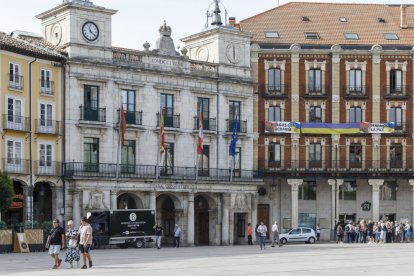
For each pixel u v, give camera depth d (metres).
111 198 55.72
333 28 73.44
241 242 65.88
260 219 69.94
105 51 56.97
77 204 54.06
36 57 53.19
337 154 70.00
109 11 57.09
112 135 57.16
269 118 69.94
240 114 65.81
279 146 69.75
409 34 72.94
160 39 60.78
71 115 55.09
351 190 71.31
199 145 59.28
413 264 32.88
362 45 71.06
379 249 49.06
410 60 70.94
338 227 65.06
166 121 60.50
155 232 53.78
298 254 42.28
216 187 62.12
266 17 74.50
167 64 60.69
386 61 70.94
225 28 64.56
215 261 35.38
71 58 55.03
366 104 70.81
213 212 63.16
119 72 57.75
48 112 54.12
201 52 66.75
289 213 70.19
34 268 31.33
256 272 27.98
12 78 51.62
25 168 52.09
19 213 54.00
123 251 48.28
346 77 70.75
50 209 55.25
